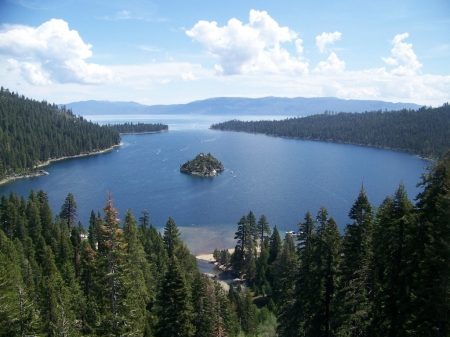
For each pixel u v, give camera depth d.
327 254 30.03
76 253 66.94
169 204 156.00
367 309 29.06
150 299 52.16
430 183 25.41
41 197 101.00
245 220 92.88
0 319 25.53
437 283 22.58
